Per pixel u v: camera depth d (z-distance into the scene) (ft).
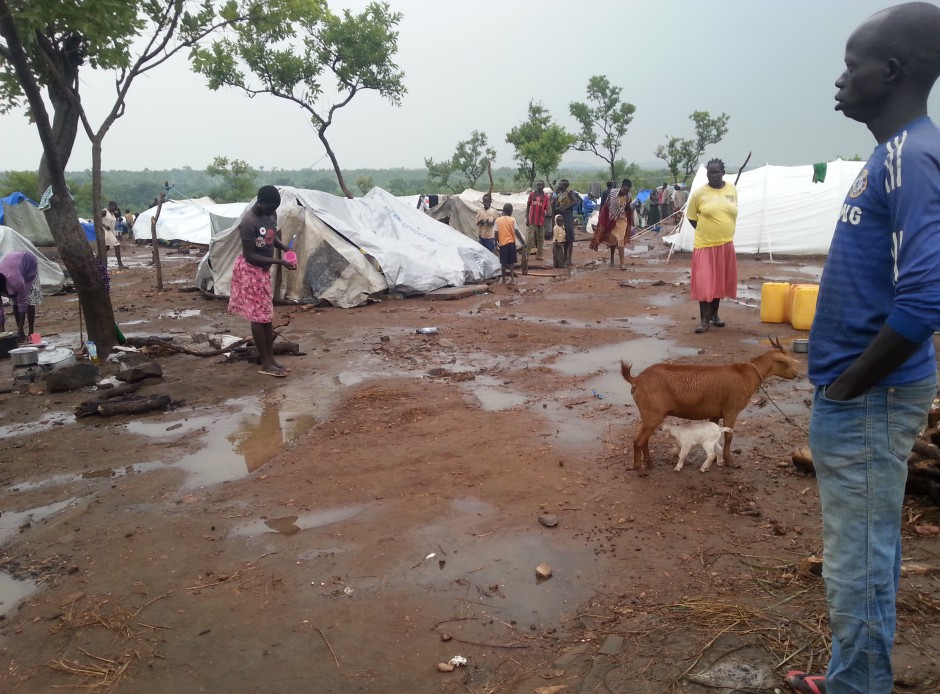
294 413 22.13
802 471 15.85
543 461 17.28
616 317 36.65
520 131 116.37
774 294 32.86
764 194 63.00
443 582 12.06
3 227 52.29
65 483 17.07
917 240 6.21
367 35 79.30
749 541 13.03
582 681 9.50
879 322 6.91
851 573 7.33
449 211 69.67
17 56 24.52
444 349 30.60
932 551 12.24
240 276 26.16
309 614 11.27
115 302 47.57
